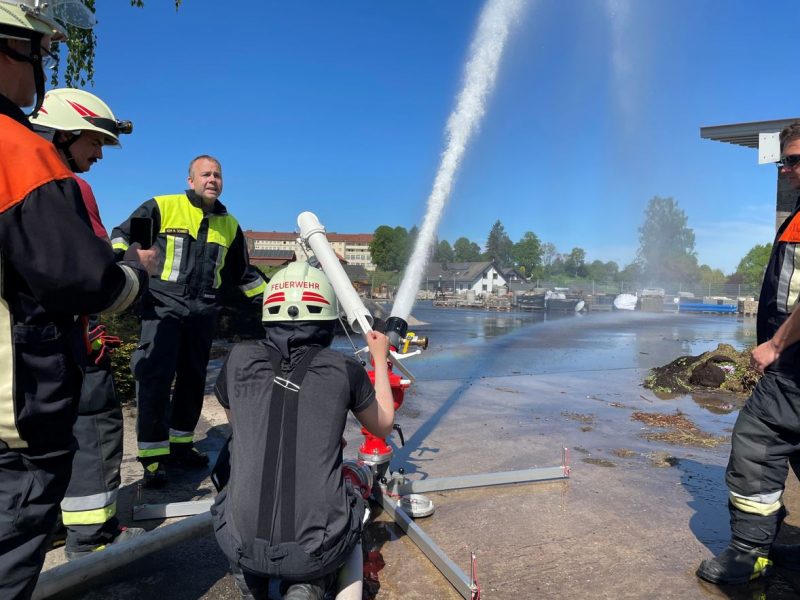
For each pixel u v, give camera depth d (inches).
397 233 3410.4
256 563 69.6
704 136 373.4
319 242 112.4
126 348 208.2
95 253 57.3
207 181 137.5
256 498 69.7
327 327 79.8
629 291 1641.2
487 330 647.1
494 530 113.9
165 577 95.4
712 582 95.6
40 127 93.0
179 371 145.6
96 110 97.4
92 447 100.2
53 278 54.9
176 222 136.2
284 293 77.2
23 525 59.6
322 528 69.7
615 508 125.3
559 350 434.0
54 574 84.7
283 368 75.7
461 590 89.5
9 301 55.9
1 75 60.2
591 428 193.5
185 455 149.0
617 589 93.4
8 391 55.9
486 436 180.5
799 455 94.5
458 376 299.0
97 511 100.6
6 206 52.8
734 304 1389.0
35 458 59.9
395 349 106.3
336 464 73.1
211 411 207.8
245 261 155.7
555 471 142.3
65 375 60.7
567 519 119.4
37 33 61.4
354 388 76.3
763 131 343.9
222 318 393.7
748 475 94.6
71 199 57.2
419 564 99.3
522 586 93.8
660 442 177.9
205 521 106.0
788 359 90.5
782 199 337.7
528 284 1914.4
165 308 134.3
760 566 95.9
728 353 283.9
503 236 3567.9
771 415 91.6
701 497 132.2
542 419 204.5
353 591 78.4
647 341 518.3
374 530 111.8
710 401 242.5
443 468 149.4
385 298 1651.1
